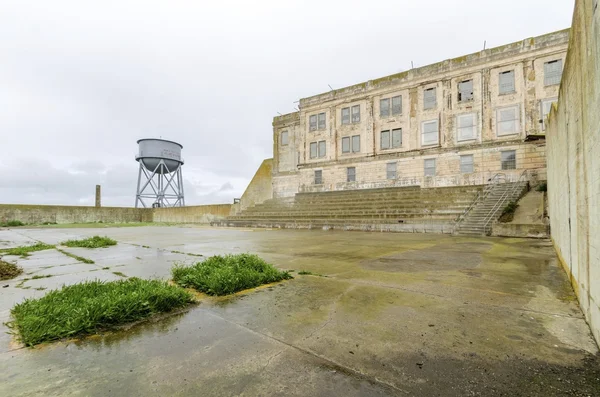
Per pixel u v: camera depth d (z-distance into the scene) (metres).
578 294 3.61
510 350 2.45
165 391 1.96
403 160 24.66
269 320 3.16
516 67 20.36
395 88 25.27
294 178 32.50
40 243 10.20
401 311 3.37
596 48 2.36
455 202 17.62
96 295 3.68
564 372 2.12
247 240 11.75
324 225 18.77
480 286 4.39
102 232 17.58
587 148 2.87
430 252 7.90
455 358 2.34
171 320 3.18
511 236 11.84
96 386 2.01
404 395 1.89
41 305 3.30
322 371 2.18
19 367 2.25
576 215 3.72
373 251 8.21
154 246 9.84
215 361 2.34
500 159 20.69
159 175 55.81
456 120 22.39
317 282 4.71
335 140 28.53
